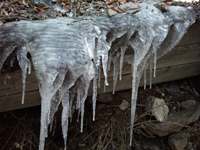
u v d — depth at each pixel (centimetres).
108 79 72
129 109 84
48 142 78
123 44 58
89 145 79
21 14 54
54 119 76
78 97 60
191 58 76
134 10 59
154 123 81
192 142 80
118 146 79
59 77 47
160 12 59
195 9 62
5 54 49
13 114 75
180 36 61
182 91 89
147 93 88
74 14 58
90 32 52
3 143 73
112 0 65
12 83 59
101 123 81
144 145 82
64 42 48
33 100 68
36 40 48
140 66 63
